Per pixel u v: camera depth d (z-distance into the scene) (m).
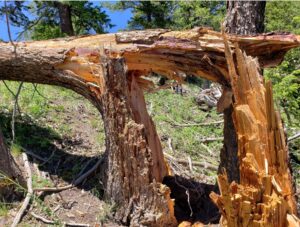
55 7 13.72
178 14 14.84
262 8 4.48
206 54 3.89
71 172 4.60
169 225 3.74
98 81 4.07
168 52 3.99
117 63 3.63
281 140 3.09
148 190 3.62
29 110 6.04
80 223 3.79
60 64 4.27
